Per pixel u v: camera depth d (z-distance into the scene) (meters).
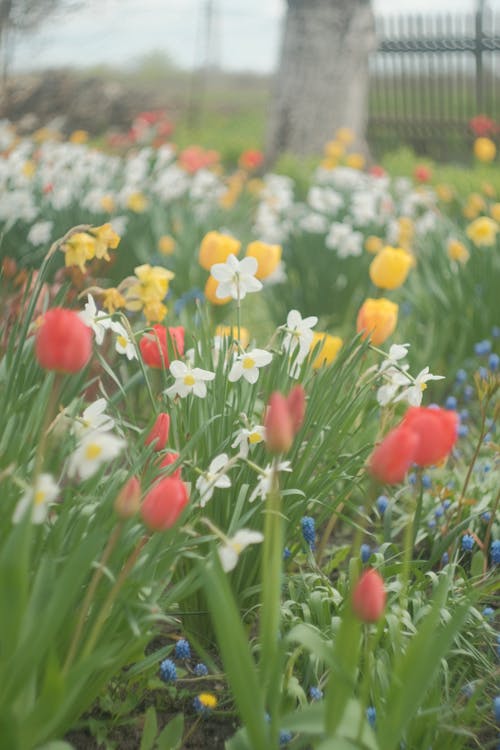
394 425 3.50
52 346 1.79
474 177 10.67
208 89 31.89
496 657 2.75
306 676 2.50
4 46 13.16
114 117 19.09
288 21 14.44
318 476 2.86
